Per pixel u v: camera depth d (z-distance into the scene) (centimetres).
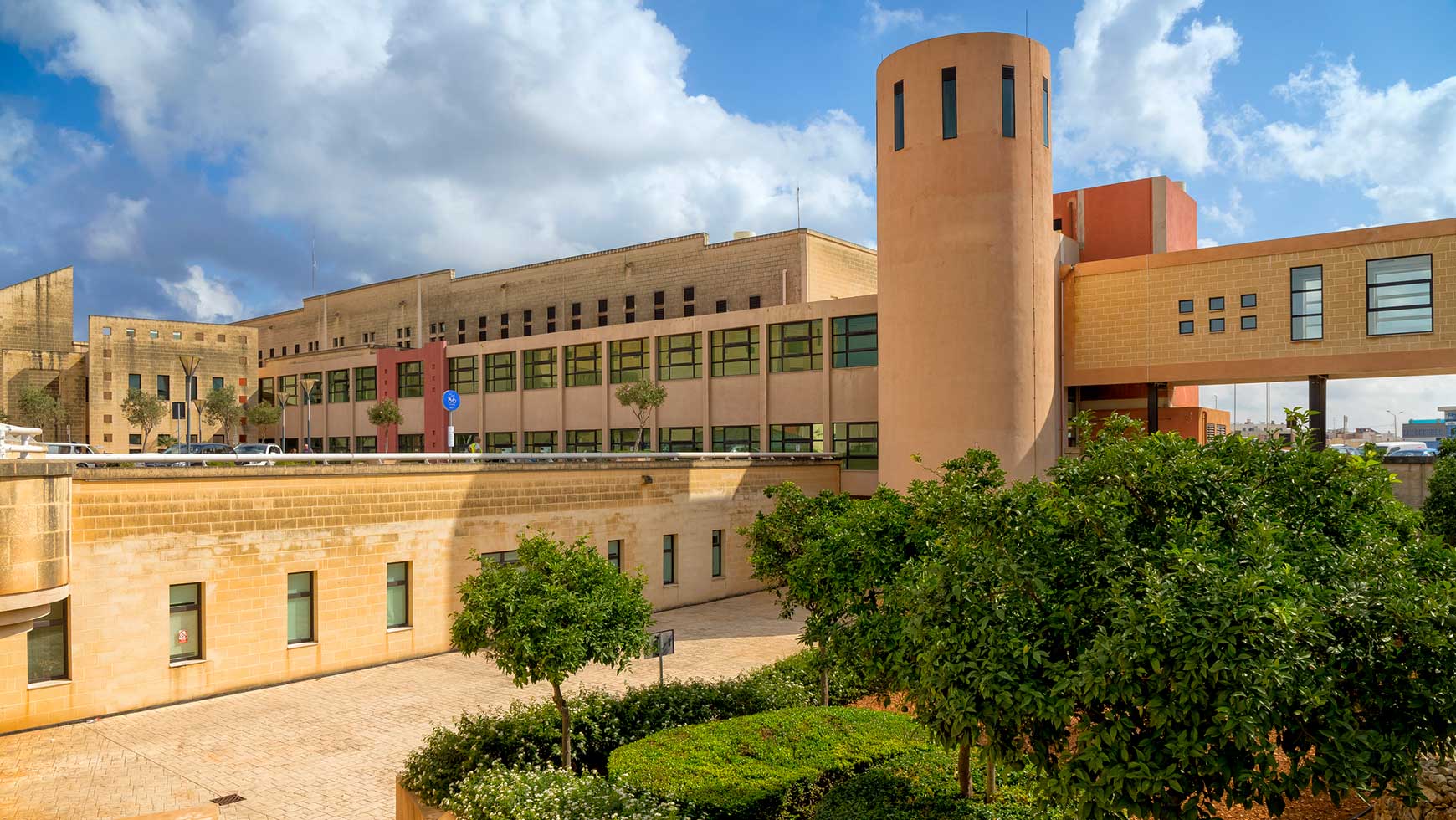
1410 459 2666
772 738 1291
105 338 6372
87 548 1711
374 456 2111
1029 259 2905
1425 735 708
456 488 2262
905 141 2994
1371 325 2669
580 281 5622
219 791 1382
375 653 2102
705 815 1058
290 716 1733
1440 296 2564
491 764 1228
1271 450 898
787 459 3294
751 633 2445
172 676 1803
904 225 2995
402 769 1464
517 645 1210
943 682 818
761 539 1725
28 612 1505
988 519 883
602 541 2592
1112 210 3794
